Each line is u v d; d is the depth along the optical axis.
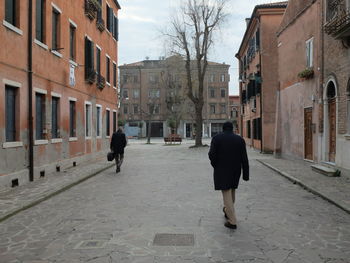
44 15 13.81
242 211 7.61
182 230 6.14
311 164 15.80
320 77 14.37
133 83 75.44
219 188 6.28
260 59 26.38
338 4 12.26
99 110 22.92
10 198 8.84
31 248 5.25
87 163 18.61
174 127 63.66
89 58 19.58
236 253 4.98
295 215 7.25
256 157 22.48
